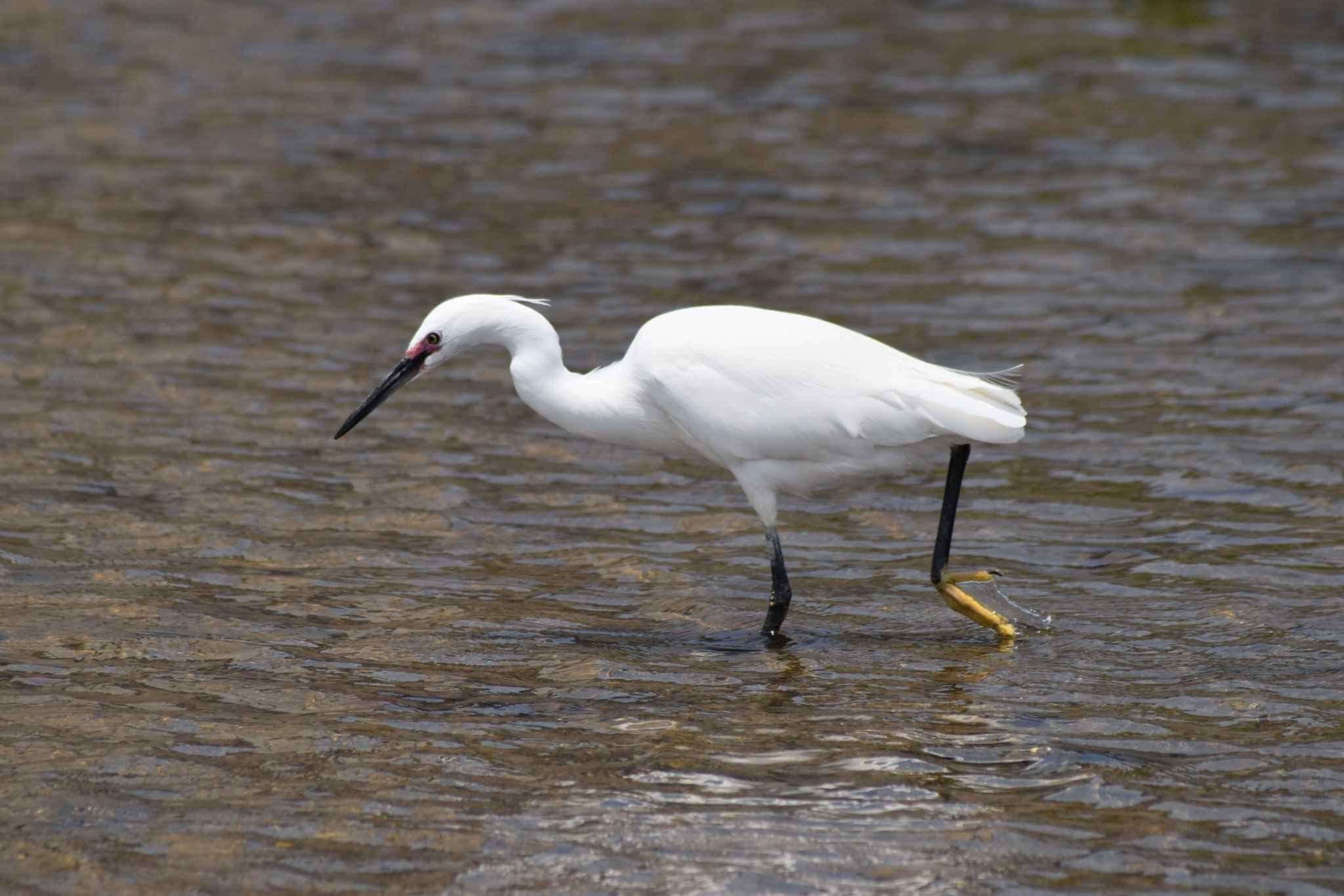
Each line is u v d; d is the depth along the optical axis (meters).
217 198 20.94
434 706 9.18
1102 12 30.55
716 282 18.11
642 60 27.86
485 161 22.72
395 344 16.28
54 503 12.22
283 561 11.45
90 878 7.28
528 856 7.50
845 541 12.14
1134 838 7.64
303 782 8.19
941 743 8.69
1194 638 10.23
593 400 10.61
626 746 8.65
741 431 10.12
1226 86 25.66
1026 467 13.44
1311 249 18.95
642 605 10.96
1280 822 7.80
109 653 9.79
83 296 17.33
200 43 28.80
